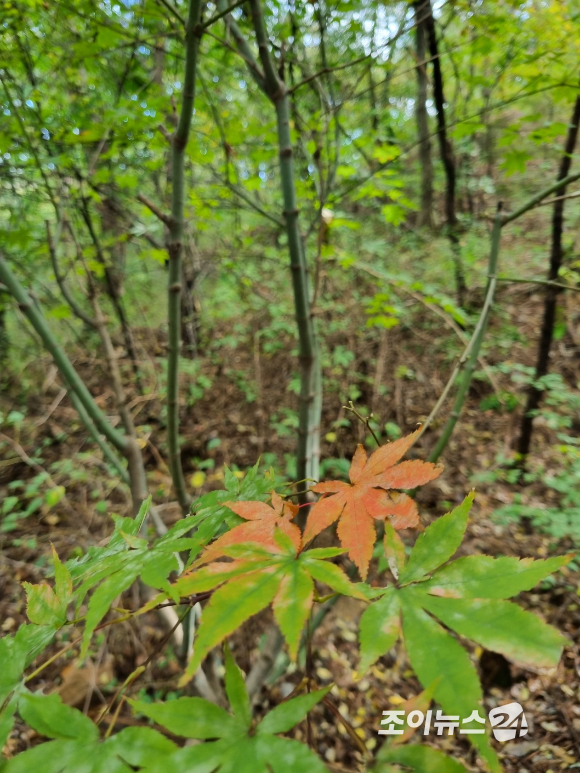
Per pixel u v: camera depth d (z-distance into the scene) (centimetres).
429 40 397
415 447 467
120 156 312
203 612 59
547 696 271
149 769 52
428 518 398
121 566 74
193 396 543
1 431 521
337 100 296
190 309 607
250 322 620
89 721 59
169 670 276
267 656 224
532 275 570
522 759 243
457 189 663
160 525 231
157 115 243
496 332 536
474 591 59
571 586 327
